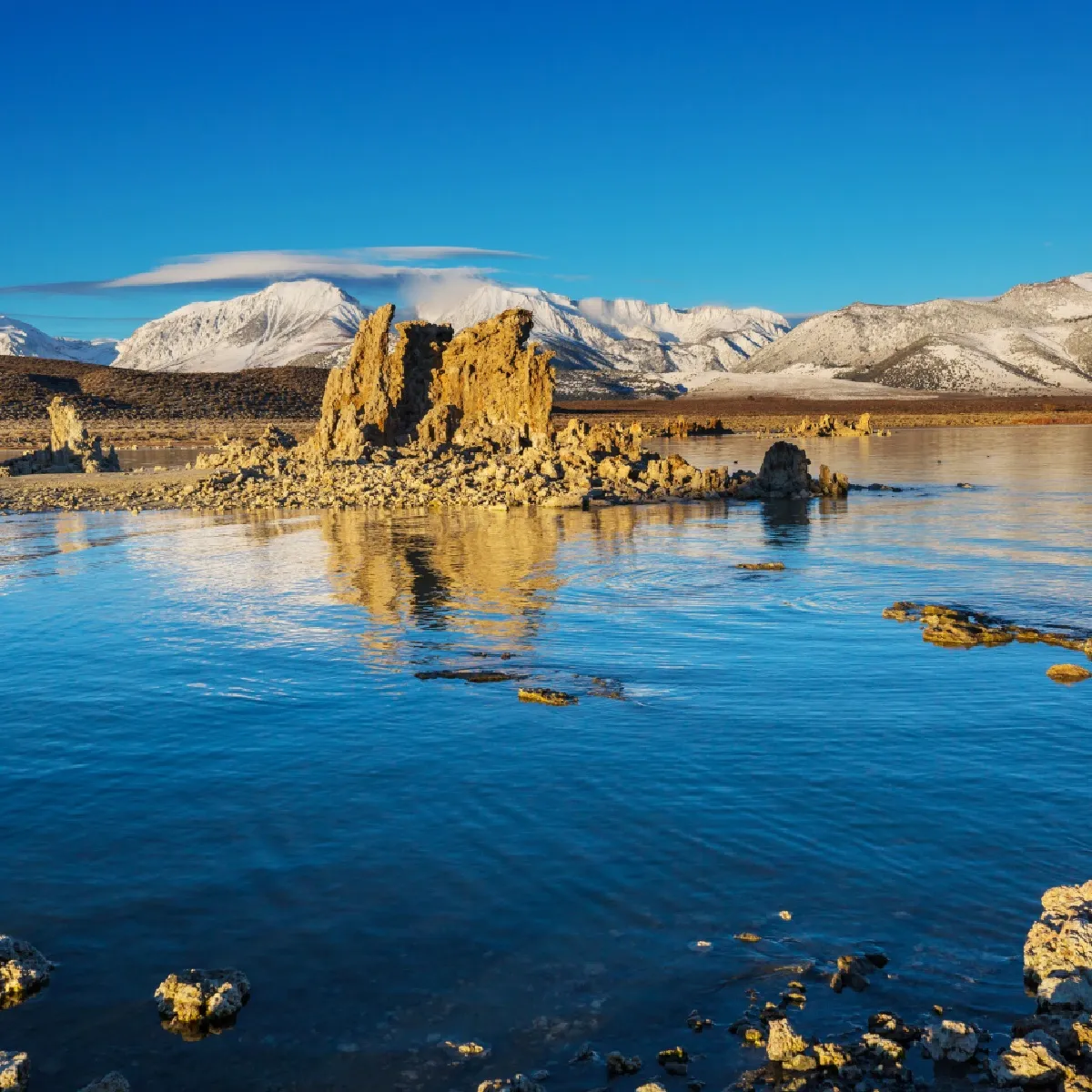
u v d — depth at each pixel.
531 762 12.33
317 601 22.62
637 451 66.62
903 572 26.05
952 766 12.02
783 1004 7.59
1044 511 39.84
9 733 13.73
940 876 9.30
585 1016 7.48
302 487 50.81
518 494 46.12
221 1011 7.51
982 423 156.12
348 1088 6.83
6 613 21.61
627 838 10.18
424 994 7.76
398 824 10.60
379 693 15.34
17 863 9.88
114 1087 6.72
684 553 29.58
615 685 15.66
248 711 14.55
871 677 16.02
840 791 11.28
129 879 9.53
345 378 65.06
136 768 12.35
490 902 9.00
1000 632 18.67
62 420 67.75
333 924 8.71
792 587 24.06
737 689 15.41
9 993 7.83
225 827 10.61
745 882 9.26
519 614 21.03
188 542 32.84
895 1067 6.88
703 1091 6.72
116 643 18.73
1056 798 11.02
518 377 66.12
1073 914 8.27
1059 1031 7.11
